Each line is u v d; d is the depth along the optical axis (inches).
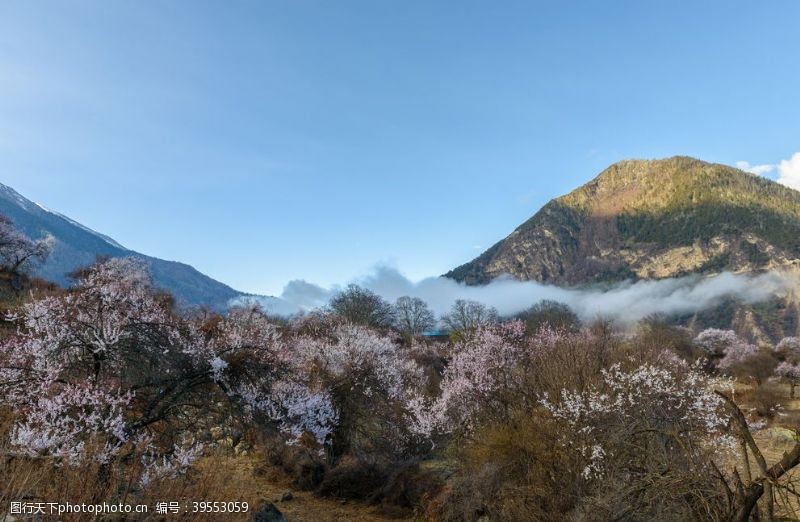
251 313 756.6
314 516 567.5
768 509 301.4
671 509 357.1
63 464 332.5
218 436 645.9
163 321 462.9
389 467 693.9
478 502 563.2
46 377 370.0
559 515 492.7
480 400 759.7
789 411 1466.5
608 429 487.2
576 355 681.6
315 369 770.8
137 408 446.0
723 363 2158.0
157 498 361.7
